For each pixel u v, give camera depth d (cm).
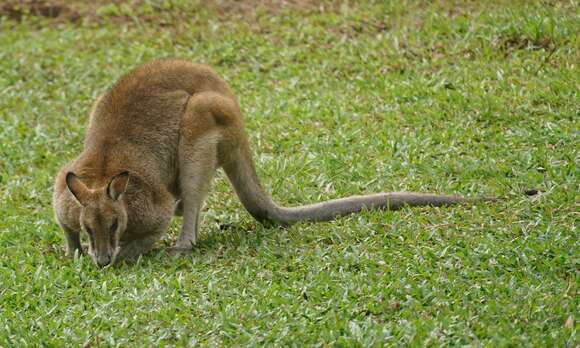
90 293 1054
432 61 1630
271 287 1015
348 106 1547
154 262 1139
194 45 1848
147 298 1016
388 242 1106
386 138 1415
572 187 1188
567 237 1059
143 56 1836
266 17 1922
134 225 1146
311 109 1549
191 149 1174
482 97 1470
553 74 1507
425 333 897
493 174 1266
